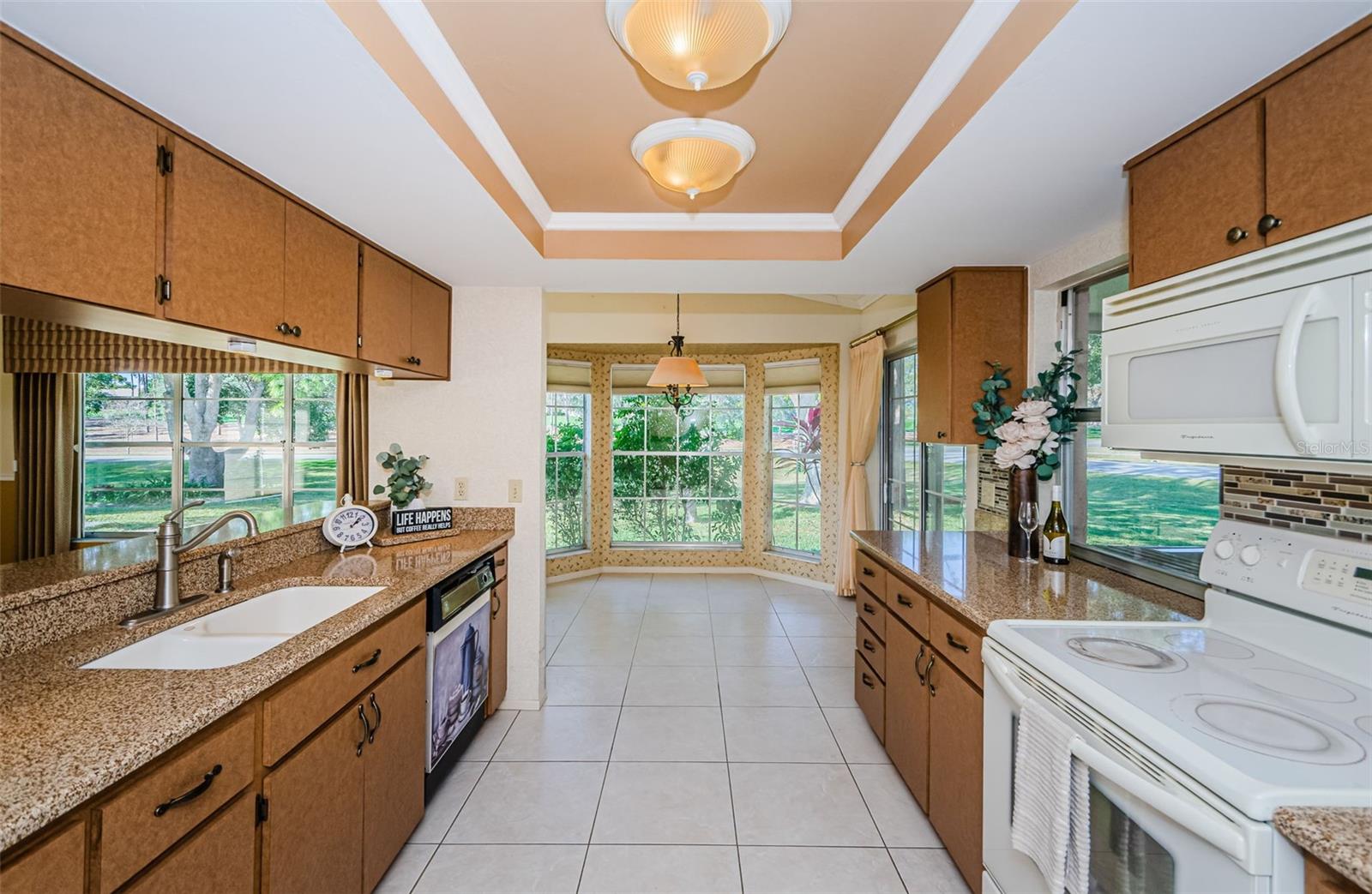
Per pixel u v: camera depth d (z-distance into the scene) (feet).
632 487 18.80
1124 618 5.07
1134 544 6.81
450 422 9.50
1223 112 4.13
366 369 8.24
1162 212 4.67
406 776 6.07
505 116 5.39
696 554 18.62
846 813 6.84
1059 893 3.68
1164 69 3.74
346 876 4.92
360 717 5.16
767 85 4.88
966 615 5.40
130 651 4.56
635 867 5.97
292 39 3.43
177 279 4.40
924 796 6.48
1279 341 3.48
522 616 9.47
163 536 5.20
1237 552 4.63
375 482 9.53
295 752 4.31
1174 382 4.44
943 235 6.93
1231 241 4.01
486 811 6.83
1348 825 2.45
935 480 12.97
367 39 3.58
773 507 18.29
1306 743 3.02
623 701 9.67
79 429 13.61
